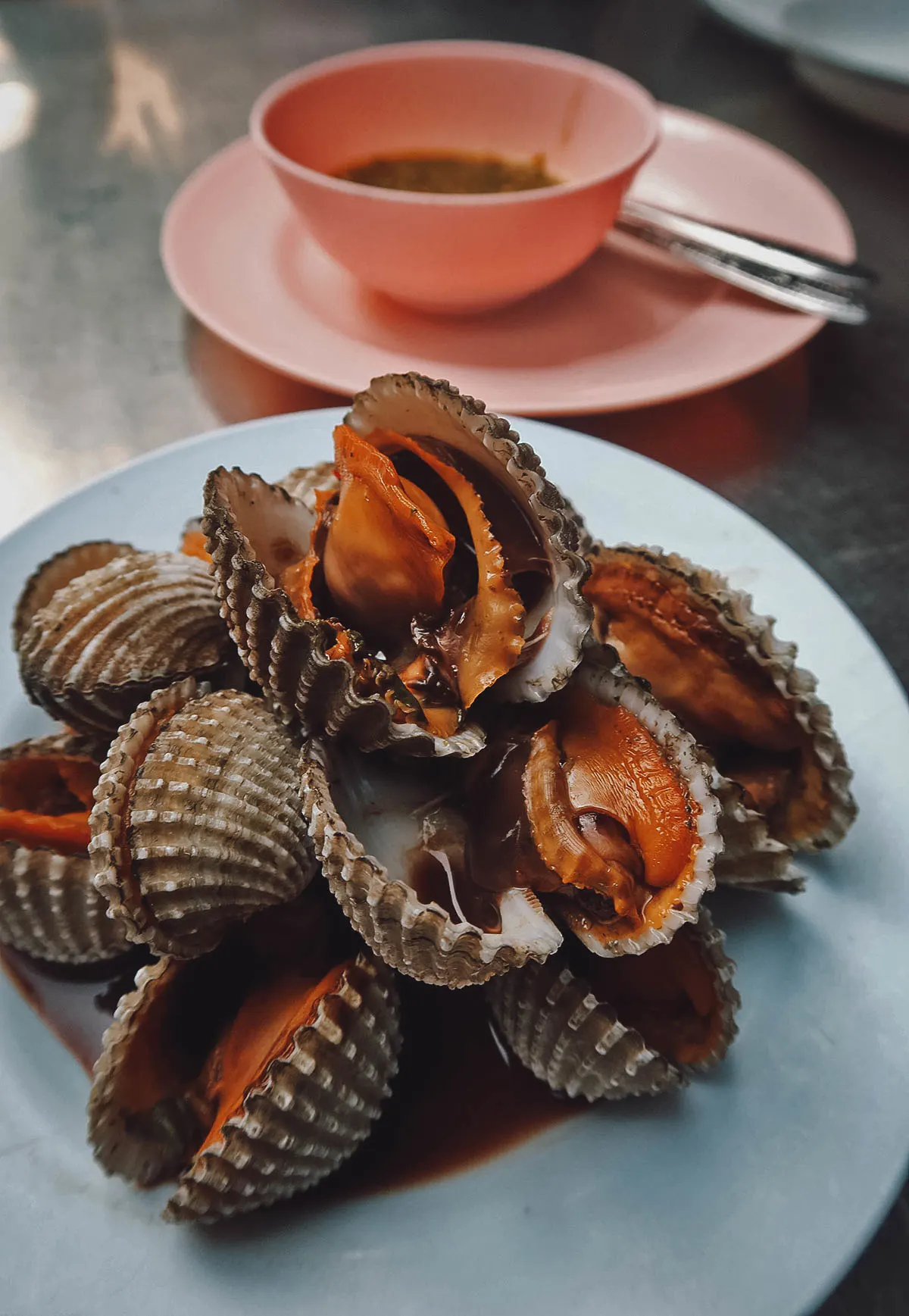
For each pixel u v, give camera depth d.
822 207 0.28
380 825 0.12
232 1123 0.11
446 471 0.12
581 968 0.13
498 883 0.12
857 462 0.24
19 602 0.16
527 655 0.12
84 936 0.13
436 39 0.43
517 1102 0.12
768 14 0.37
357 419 0.13
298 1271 0.11
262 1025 0.12
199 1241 0.11
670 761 0.12
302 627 0.11
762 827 0.13
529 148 0.28
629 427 0.24
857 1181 0.11
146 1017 0.12
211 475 0.13
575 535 0.12
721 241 0.26
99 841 0.12
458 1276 0.11
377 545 0.12
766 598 0.17
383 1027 0.12
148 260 0.30
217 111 0.38
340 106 0.27
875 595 0.21
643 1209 0.11
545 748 0.12
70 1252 0.11
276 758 0.13
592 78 0.26
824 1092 0.12
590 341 0.24
